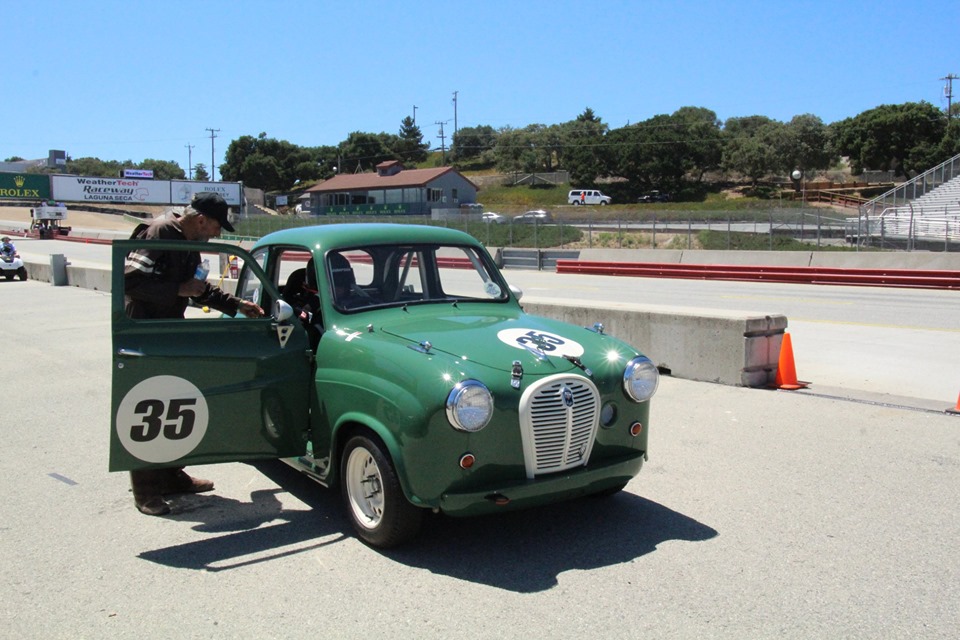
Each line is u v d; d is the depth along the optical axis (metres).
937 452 6.10
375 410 4.25
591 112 130.25
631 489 5.41
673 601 3.84
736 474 5.67
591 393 4.38
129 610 3.80
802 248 32.69
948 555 4.34
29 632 3.60
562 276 27.16
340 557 4.37
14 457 6.36
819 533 4.64
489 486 4.09
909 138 76.19
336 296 4.96
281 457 4.81
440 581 4.06
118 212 82.69
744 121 109.00
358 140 128.12
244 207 75.25
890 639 3.49
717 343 8.44
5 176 64.25
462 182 75.50
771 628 3.58
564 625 3.61
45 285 21.97
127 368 4.24
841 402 7.64
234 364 4.56
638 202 86.12
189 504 5.23
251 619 3.70
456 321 4.94
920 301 17.52
